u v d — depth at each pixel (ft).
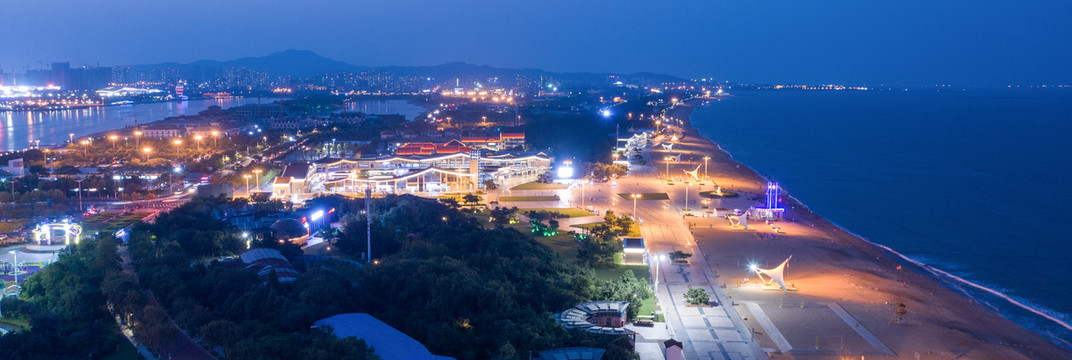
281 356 499.51
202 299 638.94
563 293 644.69
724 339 609.42
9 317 613.52
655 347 588.50
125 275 654.12
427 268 654.94
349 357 481.87
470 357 521.24
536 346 533.96
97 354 541.75
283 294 629.10
